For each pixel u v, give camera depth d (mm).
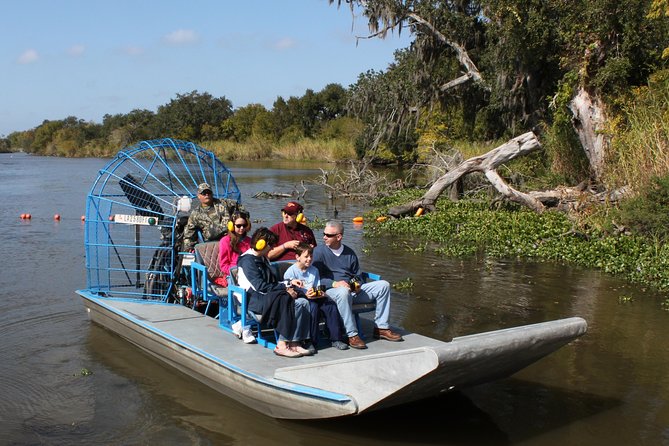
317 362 6648
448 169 25109
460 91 30094
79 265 13242
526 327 6277
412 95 29938
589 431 6246
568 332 6465
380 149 49031
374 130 34094
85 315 9914
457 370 5828
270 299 6844
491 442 6062
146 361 8070
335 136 71188
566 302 10742
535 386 7371
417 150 43844
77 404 6781
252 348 7191
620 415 6594
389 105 31547
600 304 10609
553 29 20281
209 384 7188
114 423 6359
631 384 7383
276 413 6430
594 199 16797
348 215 22750
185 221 9797
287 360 6812
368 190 29688
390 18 26609
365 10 27078
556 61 21578
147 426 6305
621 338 8914
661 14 17688
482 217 18656
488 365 6094
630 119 16609
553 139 20047
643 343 8711
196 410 6684
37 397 6941
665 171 14938
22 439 6004
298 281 7074
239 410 6703
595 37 18344
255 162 63188
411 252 15266
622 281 12234
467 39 27328
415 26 28234
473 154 30141
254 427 6320
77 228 18562
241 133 84125
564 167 19969
